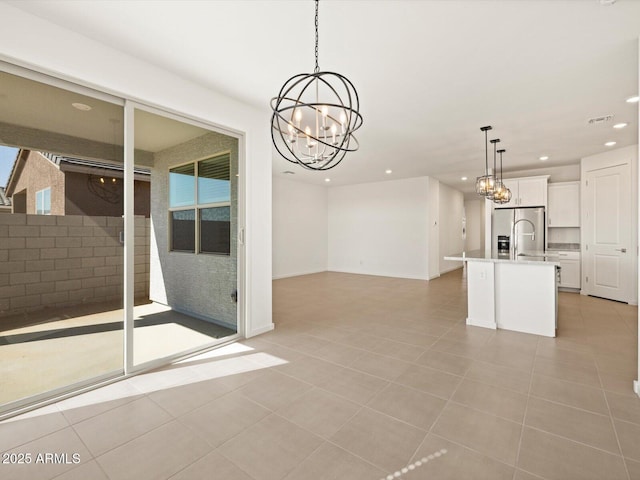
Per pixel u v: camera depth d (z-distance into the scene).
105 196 2.42
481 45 2.32
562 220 6.15
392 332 3.57
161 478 1.46
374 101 3.29
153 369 2.61
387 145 4.91
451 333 3.54
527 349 3.05
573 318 4.17
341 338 3.37
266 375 2.50
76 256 2.28
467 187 9.25
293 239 8.16
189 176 2.96
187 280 2.95
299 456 1.60
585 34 2.19
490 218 6.73
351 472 1.49
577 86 2.96
